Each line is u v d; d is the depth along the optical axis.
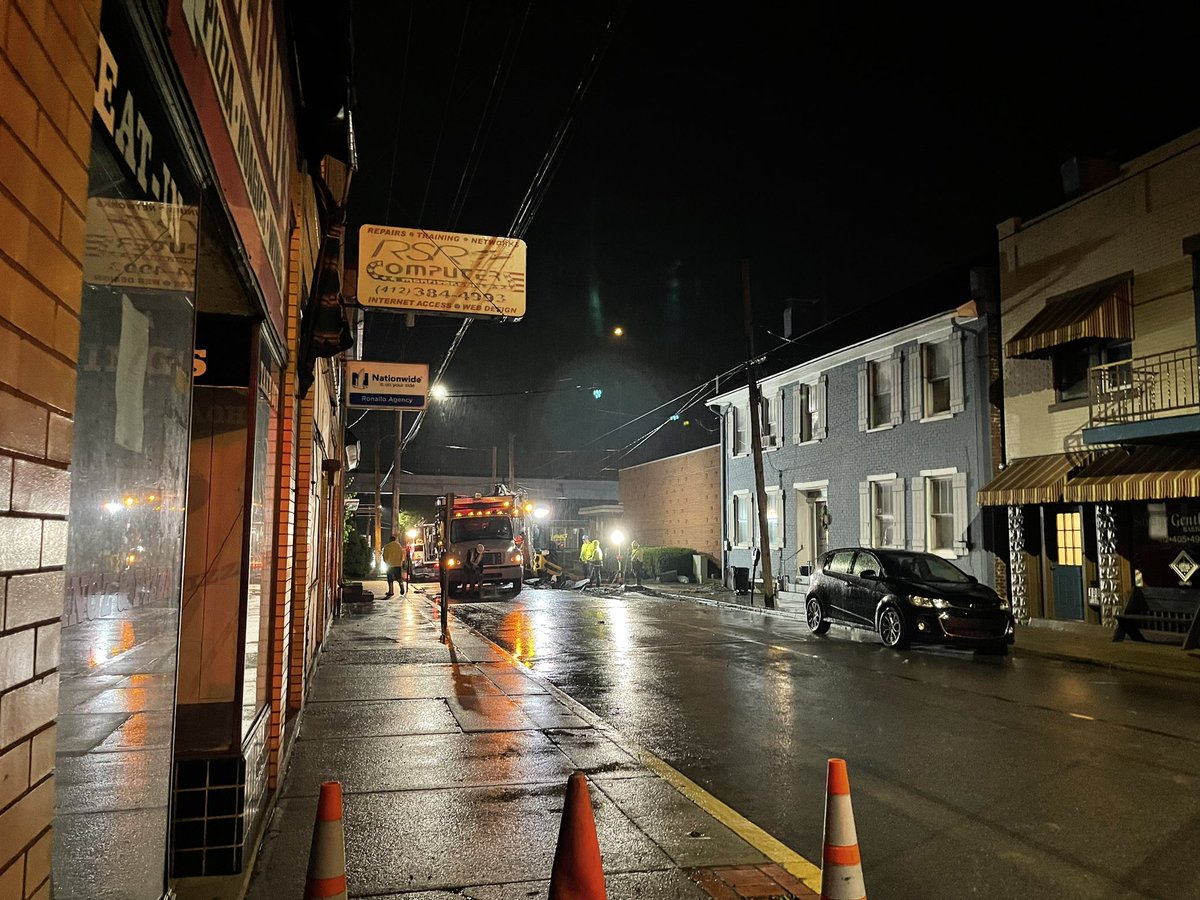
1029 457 18.12
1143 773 6.95
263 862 4.64
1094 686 11.01
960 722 8.84
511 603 24.89
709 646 14.99
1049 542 17.80
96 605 2.61
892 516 22.23
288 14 5.68
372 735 7.55
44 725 1.86
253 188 4.22
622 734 8.29
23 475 1.74
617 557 34.00
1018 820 5.84
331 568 17.70
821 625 16.77
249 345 4.85
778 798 6.33
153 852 2.98
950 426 20.33
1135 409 15.54
